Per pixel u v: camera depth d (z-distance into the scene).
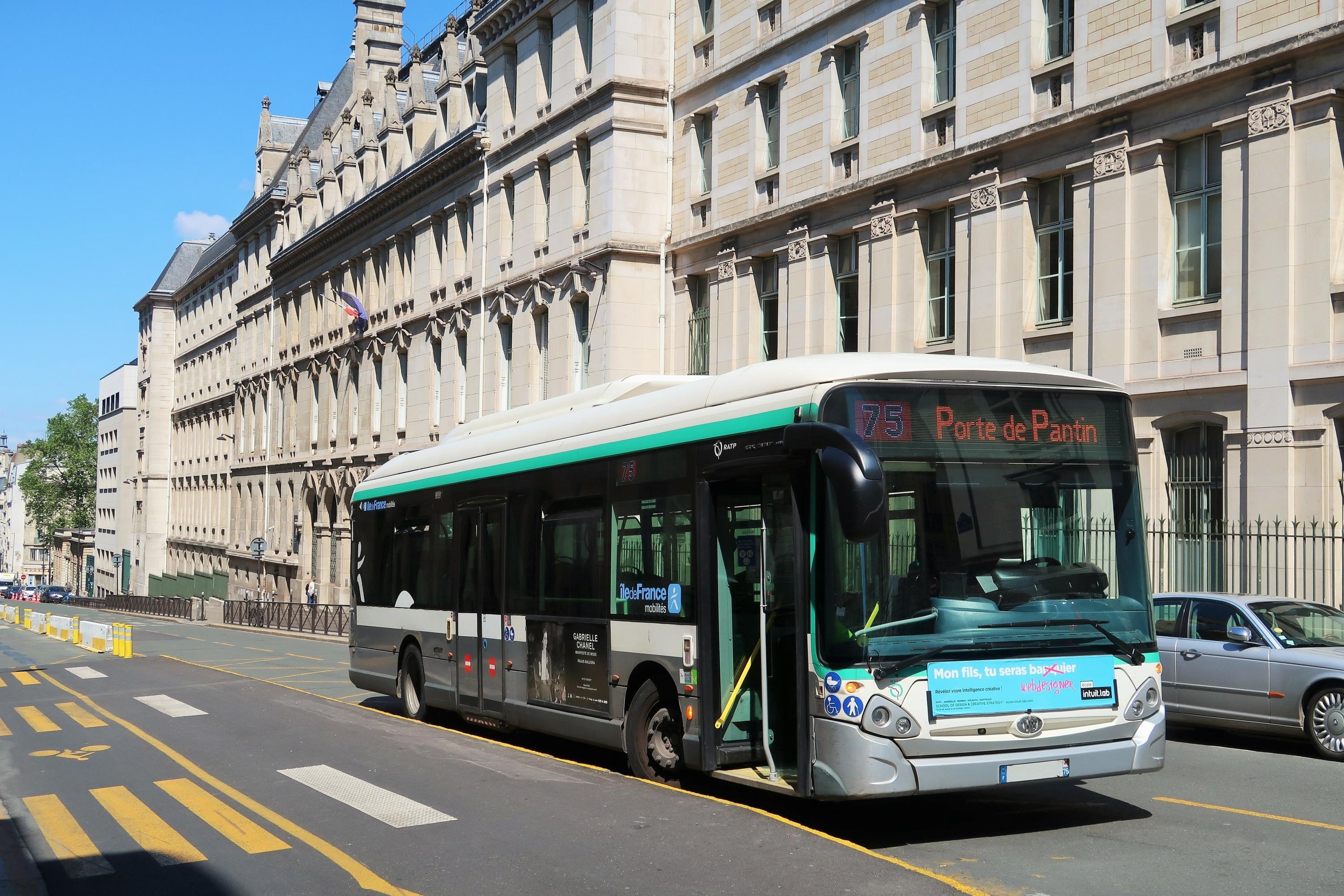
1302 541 17.56
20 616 56.47
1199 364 19.23
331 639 43.19
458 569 15.55
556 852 8.55
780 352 28.52
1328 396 17.41
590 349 33.88
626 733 11.53
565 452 13.05
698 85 31.77
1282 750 13.79
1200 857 8.59
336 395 56.66
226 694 20.28
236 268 77.19
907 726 8.64
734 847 8.45
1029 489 9.29
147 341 101.62
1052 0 22.16
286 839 9.38
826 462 8.34
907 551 8.91
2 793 11.89
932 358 9.91
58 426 134.00
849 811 10.35
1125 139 20.30
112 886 8.28
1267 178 18.22
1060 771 8.95
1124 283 20.31
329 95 72.44
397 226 49.25
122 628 32.75
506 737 16.09
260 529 67.25
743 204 30.06
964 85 23.56
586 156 35.34
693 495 10.72
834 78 27.09
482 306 41.12
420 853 8.73
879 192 25.53
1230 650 13.88
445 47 46.16
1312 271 17.67
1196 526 19.34
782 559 9.66
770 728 9.75
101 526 125.31
